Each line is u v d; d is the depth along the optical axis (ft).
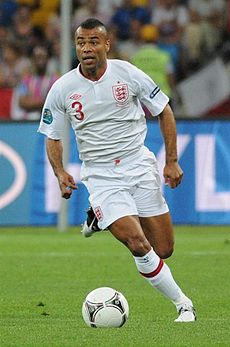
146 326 84.43
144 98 89.30
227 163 177.47
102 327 83.51
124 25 236.63
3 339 77.97
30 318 92.12
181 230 176.86
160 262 86.84
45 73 208.85
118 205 87.15
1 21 240.12
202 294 108.27
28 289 112.47
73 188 89.86
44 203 178.91
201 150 177.58
